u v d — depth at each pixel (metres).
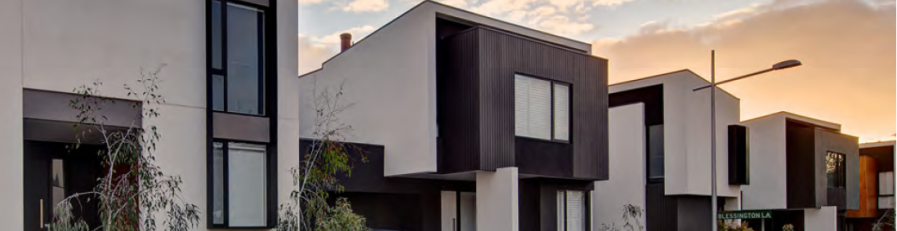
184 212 14.63
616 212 29.25
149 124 14.82
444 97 21.61
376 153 22.34
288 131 16.47
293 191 16.19
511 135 21.23
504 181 20.62
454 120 21.27
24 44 13.77
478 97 20.66
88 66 14.38
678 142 28.88
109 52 14.60
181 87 15.28
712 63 24.52
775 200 34.28
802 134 34.53
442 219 23.41
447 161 21.34
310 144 20.67
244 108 16.12
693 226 29.47
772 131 34.72
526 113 21.72
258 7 16.42
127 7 14.87
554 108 22.45
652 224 29.20
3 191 13.27
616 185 29.42
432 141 21.23
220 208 15.56
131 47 14.84
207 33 15.59
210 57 15.59
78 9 14.37
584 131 23.16
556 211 23.44
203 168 15.39
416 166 21.61
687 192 28.39
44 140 14.80
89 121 14.26
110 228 13.60
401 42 22.50
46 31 14.02
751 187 34.97
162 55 15.13
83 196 16.06
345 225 16.58
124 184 13.98
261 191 16.14
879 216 43.94
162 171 14.84
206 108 15.51
